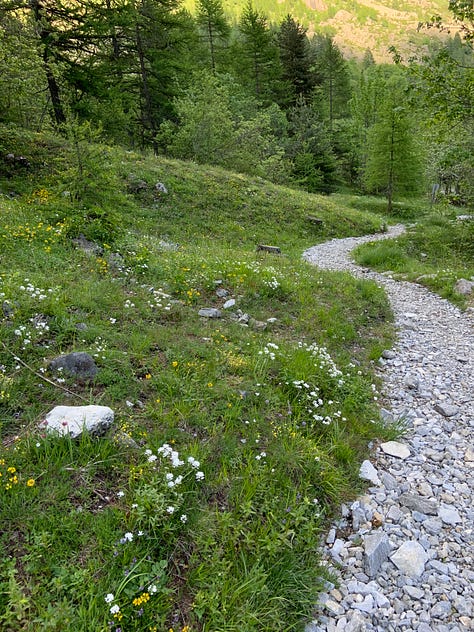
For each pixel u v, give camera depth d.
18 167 14.24
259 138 28.38
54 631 2.47
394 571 3.67
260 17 45.09
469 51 11.66
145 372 5.10
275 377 5.71
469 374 7.38
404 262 15.78
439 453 5.28
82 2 18.53
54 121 19.02
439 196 18.25
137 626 2.66
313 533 3.80
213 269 9.60
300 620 3.13
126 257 8.90
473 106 11.93
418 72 11.94
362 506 4.34
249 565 3.28
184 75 29.81
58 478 3.43
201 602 2.91
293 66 48.16
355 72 97.00
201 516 3.48
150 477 3.58
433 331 9.34
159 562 3.02
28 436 3.70
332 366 6.43
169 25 27.94
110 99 20.36
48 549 2.90
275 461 4.30
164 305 7.27
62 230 8.88
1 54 13.19
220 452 4.19
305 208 22.38
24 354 4.82
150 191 17.20
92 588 2.70
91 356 4.92
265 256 13.57
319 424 5.23
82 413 3.95
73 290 6.55
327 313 8.82
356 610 3.30
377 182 33.69
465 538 4.06
